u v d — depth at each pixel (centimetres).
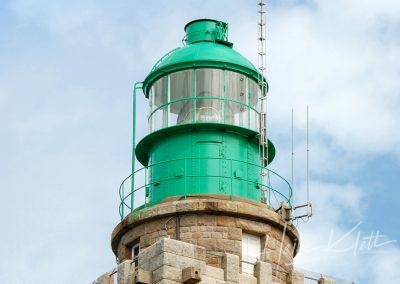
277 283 5756
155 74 6316
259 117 6278
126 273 5550
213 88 6200
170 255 5412
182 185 5959
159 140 6147
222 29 6475
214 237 5756
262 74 6366
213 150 6028
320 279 5875
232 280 5538
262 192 6106
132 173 6122
